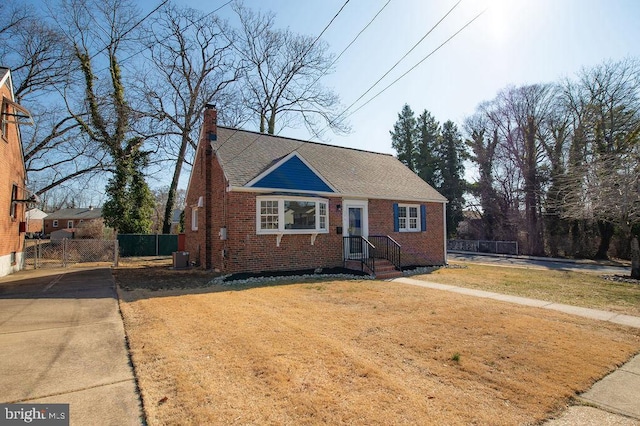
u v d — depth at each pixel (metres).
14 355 4.37
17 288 9.13
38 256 17.84
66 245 15.75
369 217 14.48
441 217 17.55
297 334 5.19
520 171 29.98
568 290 9.73
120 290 8.88
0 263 11.76
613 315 6.86
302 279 11.01
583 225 25.83
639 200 12.28
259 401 3.26
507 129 31.22
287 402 3.25
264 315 6.28
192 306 6.96
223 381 3.65
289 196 12.00
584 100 25.61
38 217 44.59
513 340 5.11
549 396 3.52
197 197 15.55
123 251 22.44
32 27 22.06
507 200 32.34
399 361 4.29
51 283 10.03
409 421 2.98
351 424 2.92
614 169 12.88
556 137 27.66
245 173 11.97
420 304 7.36
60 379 3.72
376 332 5.38
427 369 4.08
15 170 14.06
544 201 27.11
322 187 12.93
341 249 13.39
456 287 9.90
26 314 6.35
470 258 24.98
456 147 39.16
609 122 24.06
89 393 3.43
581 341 5.18
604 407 3.38
